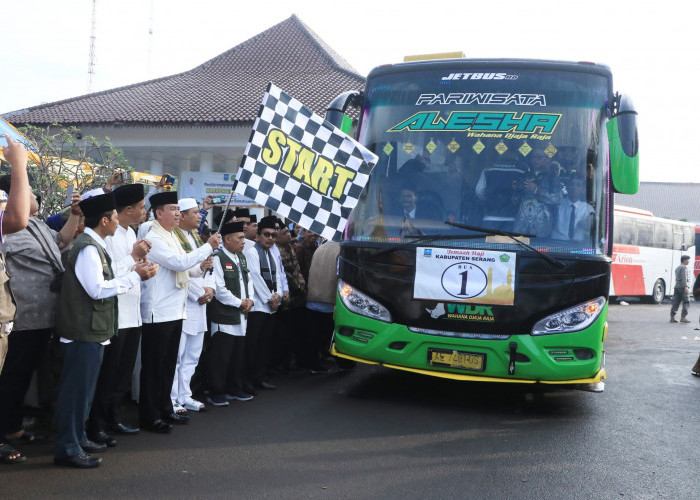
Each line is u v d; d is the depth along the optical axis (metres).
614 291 22.38
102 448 4.57
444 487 4.14
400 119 6.41
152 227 5.19
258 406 6.08
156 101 20.36
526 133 6.13
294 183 5.34
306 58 23.50
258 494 3.92
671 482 4.41
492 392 7.00
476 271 5.83
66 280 4.19
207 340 6.43
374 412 5.97
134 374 5.99
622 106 6.08
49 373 5.45
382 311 6.08
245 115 18.33
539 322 5.74
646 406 6.71
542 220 5.91
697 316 19.70
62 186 7.54
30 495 3.75
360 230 6.28
